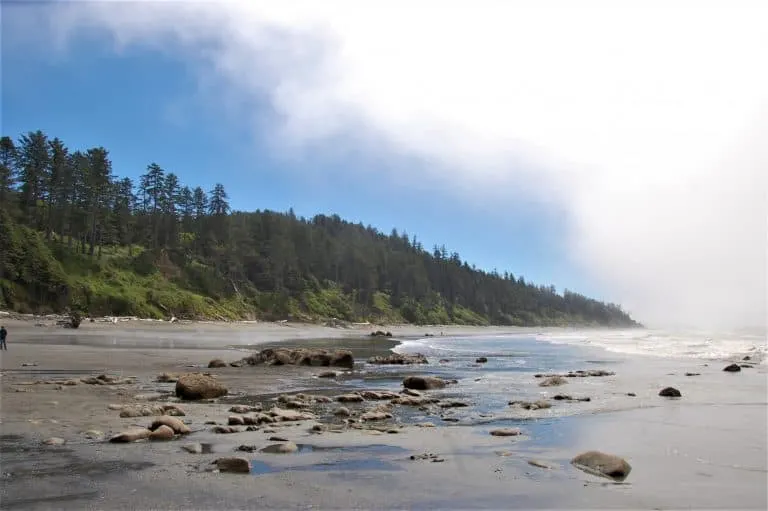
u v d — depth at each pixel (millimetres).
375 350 49656
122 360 28625
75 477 7043
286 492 6570
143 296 104812
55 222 108375
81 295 92250
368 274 186500
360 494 6547
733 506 6180
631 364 30859
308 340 66125
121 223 124000
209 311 113750
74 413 12008
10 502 6059
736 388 18328
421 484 6984
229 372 24531
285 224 178125
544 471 7648
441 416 12797
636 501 6348
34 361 26734
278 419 11805
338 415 12758
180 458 8117
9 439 9305
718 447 9203
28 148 107875
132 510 5852
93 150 116688
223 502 6160
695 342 55344
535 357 39250
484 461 8227
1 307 78438
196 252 138125
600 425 11453
